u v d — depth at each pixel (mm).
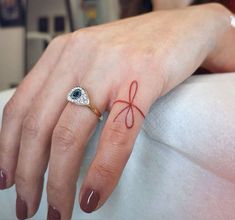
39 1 530
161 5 282
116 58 111
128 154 99
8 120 127
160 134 102
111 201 120
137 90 102
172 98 105
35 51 540
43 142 116
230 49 148
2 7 583
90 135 109
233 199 95
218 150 90
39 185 120
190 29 126
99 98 107
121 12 336
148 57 108
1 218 162
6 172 127
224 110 92
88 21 503
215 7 147
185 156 100
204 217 101
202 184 99
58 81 119
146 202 113
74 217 131
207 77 123
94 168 98
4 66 604
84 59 119
